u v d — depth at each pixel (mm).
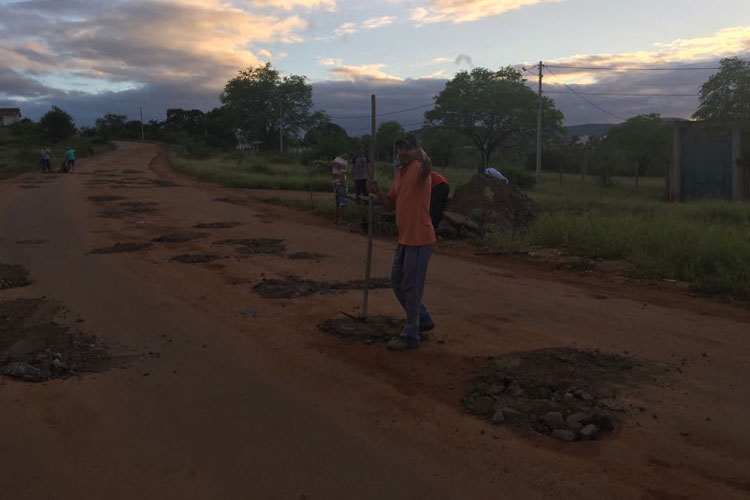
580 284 8195
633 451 3496
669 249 9562
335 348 5211
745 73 24641
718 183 25484
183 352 5160
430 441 3633
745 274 7898
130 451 3531
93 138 91562
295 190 26797
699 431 3736
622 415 3941
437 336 5539
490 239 11719
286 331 5676
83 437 3701
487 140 54281
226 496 3078
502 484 3176
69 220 14305
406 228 5055
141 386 4465
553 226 11930
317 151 49188
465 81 51688
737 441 3617
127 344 5359
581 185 32438
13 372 4664
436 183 5527
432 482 3199
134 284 7590
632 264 9508
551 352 5098
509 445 3576
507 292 7504
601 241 10648
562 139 56344
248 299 6848
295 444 3605
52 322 5949
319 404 4148
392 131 54250
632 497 3047
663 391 4344
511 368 4723
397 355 5027
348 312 6258
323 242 11172
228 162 48562
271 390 4379
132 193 22734
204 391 4367
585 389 4328
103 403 4176
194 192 24000
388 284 7621
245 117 91375
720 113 24781
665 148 38281
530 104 50188
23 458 3465
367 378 4574
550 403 4090
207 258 9367
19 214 15508
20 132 81125
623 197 23750
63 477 3266
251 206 18422
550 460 3406
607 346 5340
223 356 5059
